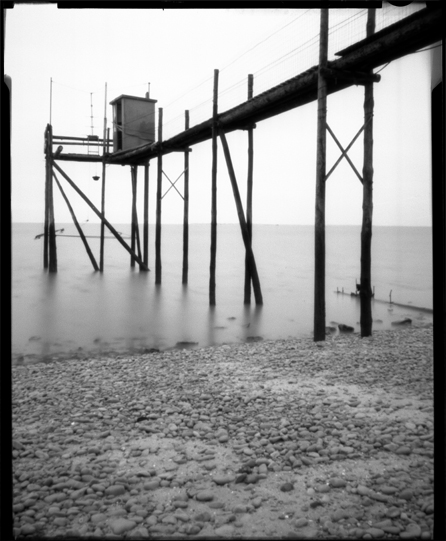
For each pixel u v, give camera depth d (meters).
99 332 12.77
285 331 12.85
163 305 17.17
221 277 26.28
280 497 3.70
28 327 13.43
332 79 9.52
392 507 3.50
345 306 17.05
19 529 3.24
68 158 24.66
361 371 7.37
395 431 4.94
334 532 3.19
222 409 5.77
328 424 5.16
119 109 23.73
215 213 15.74
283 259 40.00
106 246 54.81
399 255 45.06
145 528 3.26
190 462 4.36
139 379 7.27
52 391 6.73
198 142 17.69
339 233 117.06
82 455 4.54
